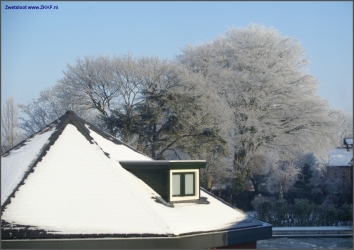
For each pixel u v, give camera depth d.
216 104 38.53
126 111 37.16
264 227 11.80
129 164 11.75
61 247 9.12
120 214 9.95
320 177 45.28
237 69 42.41
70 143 12.12
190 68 43.06
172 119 36.56
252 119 39.28
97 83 37.91
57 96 39.94
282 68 41.34
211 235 10.34
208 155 39.25
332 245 24.83
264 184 47.66
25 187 10.39
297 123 39.69
